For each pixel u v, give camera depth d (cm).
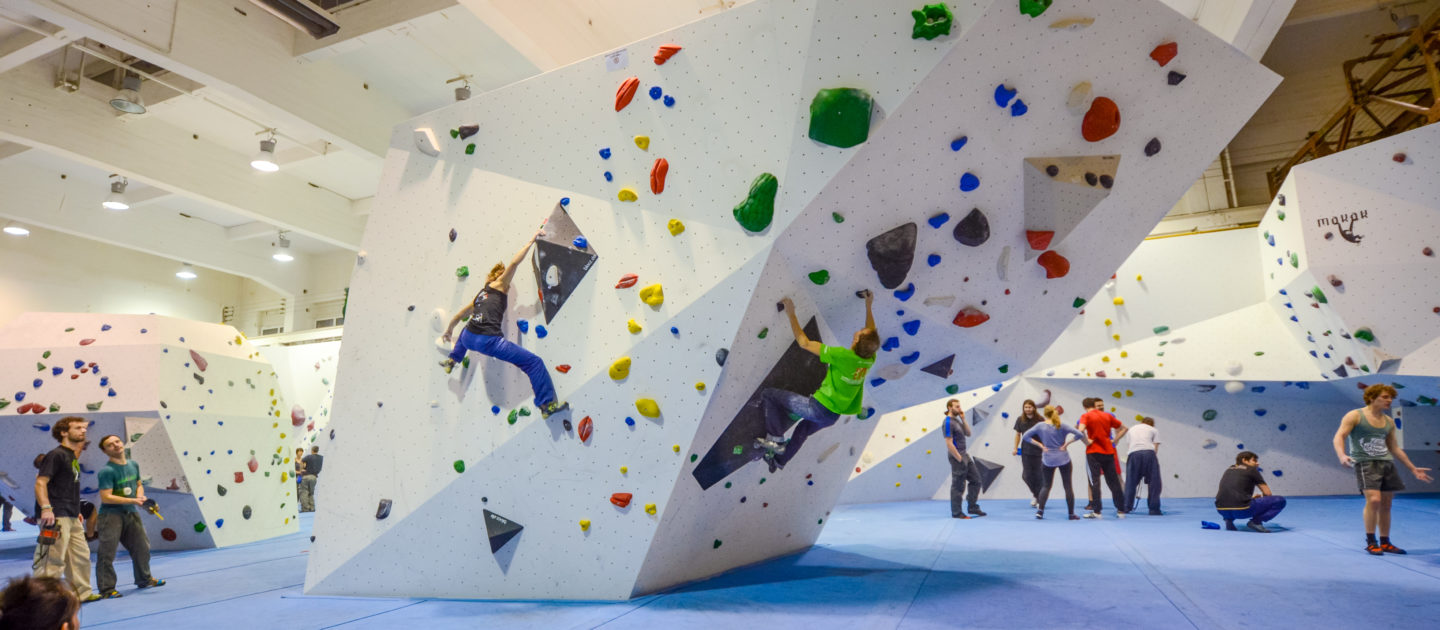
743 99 445
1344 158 863
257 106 1018
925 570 564
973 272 483
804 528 676
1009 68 398
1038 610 418
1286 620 381
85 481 898
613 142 498
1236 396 1165
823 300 472
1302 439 1126
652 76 482
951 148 418
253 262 1997
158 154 1277
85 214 1591
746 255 439
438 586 535
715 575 572
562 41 908
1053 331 568
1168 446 1188
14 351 876
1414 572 491
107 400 856
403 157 609
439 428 550
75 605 176
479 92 1216
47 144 1111
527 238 532
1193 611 404
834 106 406
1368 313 859
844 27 413
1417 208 802
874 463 1300
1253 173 1395
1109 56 403
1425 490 1098
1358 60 1085
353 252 2111
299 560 781
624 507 482
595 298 496
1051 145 432
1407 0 1086
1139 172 455
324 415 1742
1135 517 892
